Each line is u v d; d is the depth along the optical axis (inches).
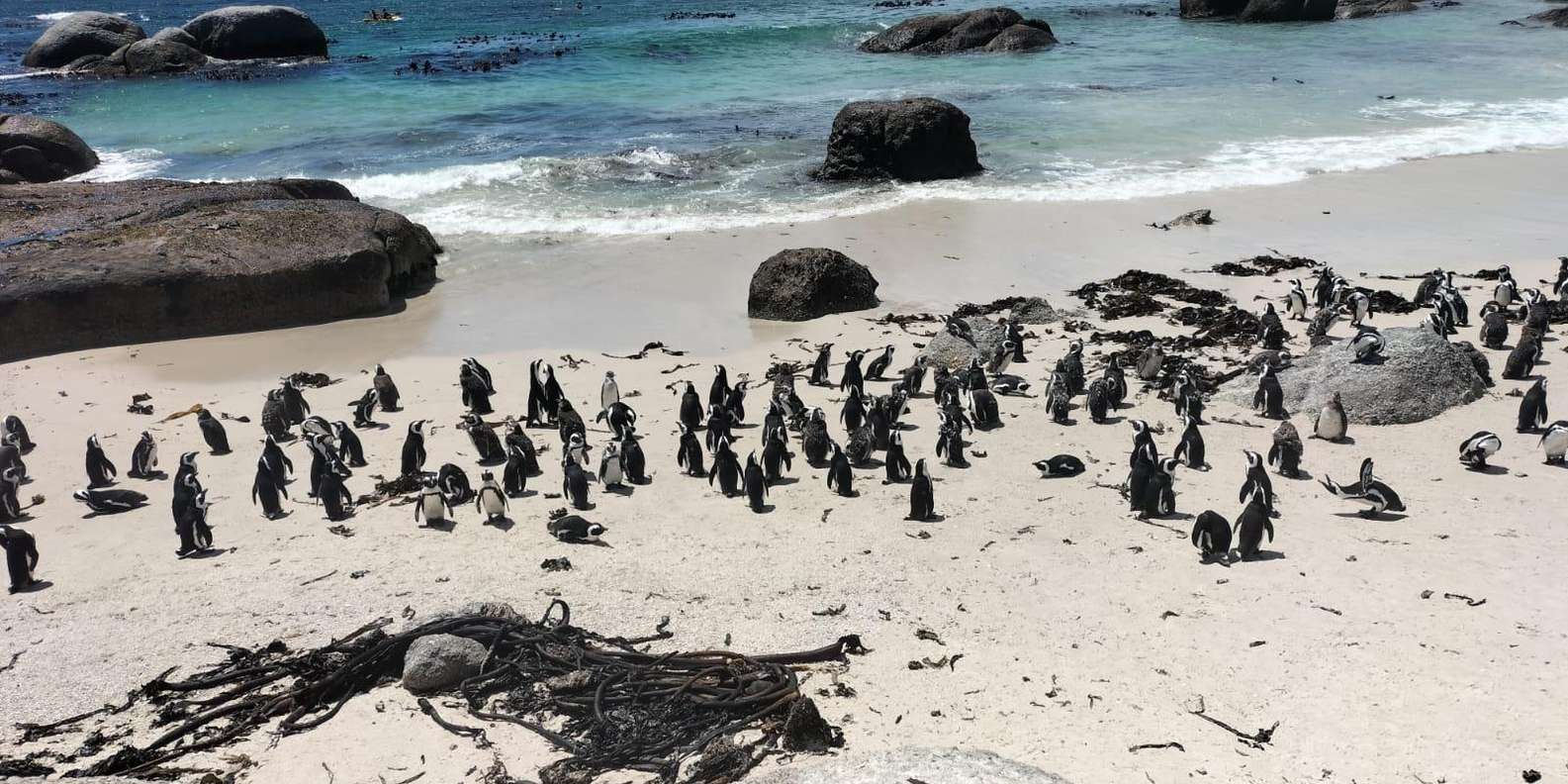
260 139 1642.5
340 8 3649.1
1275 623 494.3
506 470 645.9
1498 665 458.0
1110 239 1133.1
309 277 980.6
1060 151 1454.2
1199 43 2265.0
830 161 1386.6
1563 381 775.1
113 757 403.2
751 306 967.6
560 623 478.6
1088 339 890.7
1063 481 649.0
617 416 721.0
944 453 676.1
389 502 635.5
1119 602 514.6
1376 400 725.9
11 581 542.6
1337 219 1175.0
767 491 645.9
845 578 537.0
